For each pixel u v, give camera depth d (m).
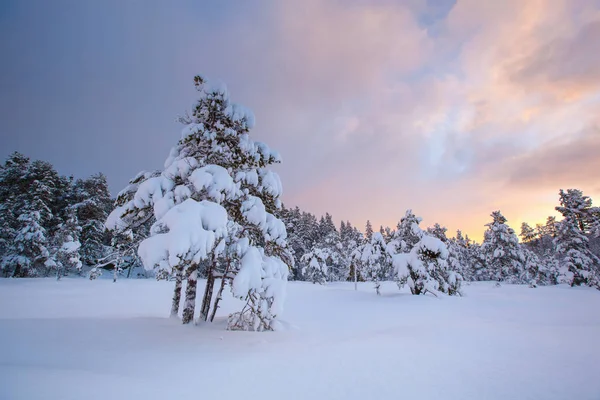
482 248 46.97
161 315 14.47
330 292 27.84
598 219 35.03
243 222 10.37
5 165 40.25
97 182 46.16
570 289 30.80
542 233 67.44
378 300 21.05
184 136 9.98
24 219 34.41
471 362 4.94
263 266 9.48
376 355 5.43
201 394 3.55
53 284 29.41
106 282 34.00
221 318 11.24
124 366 4.71
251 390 3.72
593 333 7.65
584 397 3.48
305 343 6.84
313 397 3.51
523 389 3.74
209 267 10.77
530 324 10.10
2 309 15.84
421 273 22.53
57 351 5.51
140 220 9.99
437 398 3.48
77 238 37.19
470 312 15.16
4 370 4.02
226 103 10.70
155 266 7.32
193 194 8.99
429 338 7.06
